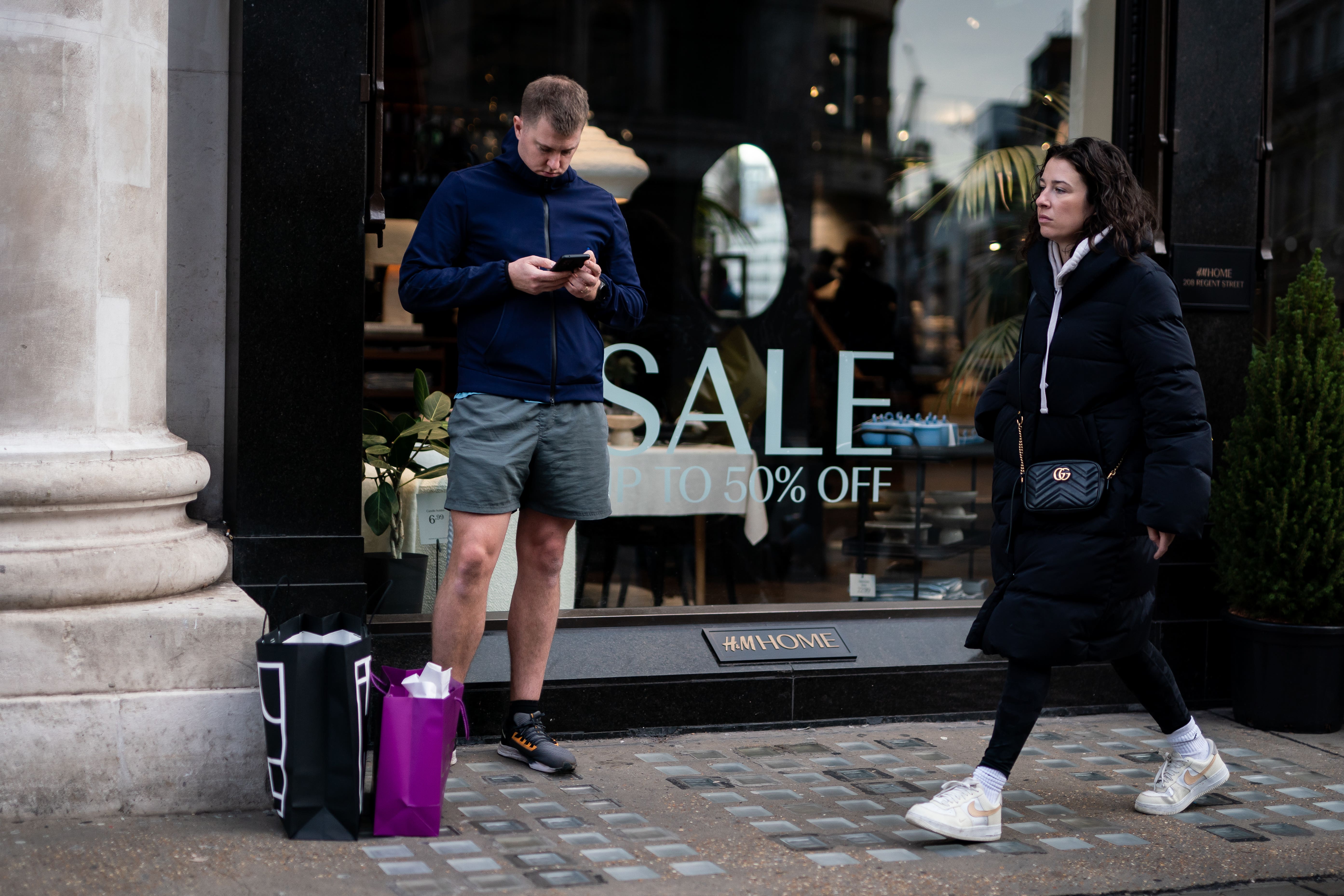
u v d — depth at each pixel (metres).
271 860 4.63
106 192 5.25
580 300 5.65
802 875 4.64
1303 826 5.39
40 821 5.02
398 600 6.56
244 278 5.81
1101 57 7.93
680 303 8.93
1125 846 5.07
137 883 4.37
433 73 9.62
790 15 10.48
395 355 7.43
